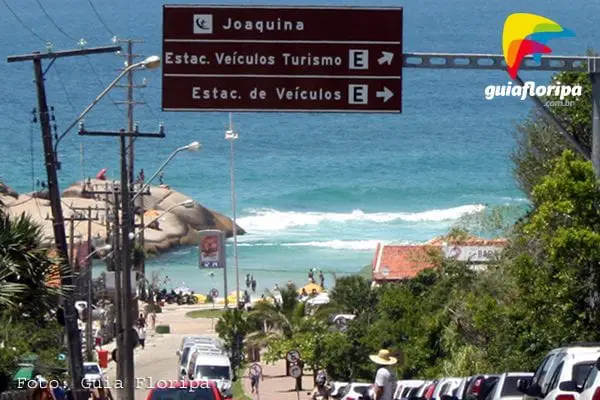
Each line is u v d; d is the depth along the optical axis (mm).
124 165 68688
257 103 40062
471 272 73125
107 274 108875
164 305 139500
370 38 39969
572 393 29734
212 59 40000
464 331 64875
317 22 40000
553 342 47281
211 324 122750
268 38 40031
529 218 53438
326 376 79062
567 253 43125
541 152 65750
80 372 50062
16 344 45500
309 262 167125
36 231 42188
